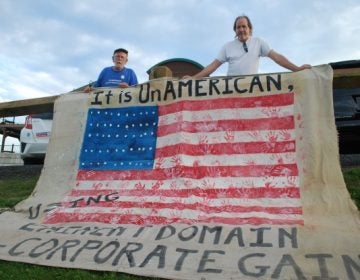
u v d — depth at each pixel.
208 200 4.20
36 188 5.06
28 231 4.03
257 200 4.12
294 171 4.24
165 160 4.71
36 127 8.09
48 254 3.47
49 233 3.92
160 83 5.22
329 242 3.25
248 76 4.87
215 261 3.11
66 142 5.37
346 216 3.75
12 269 3.30
